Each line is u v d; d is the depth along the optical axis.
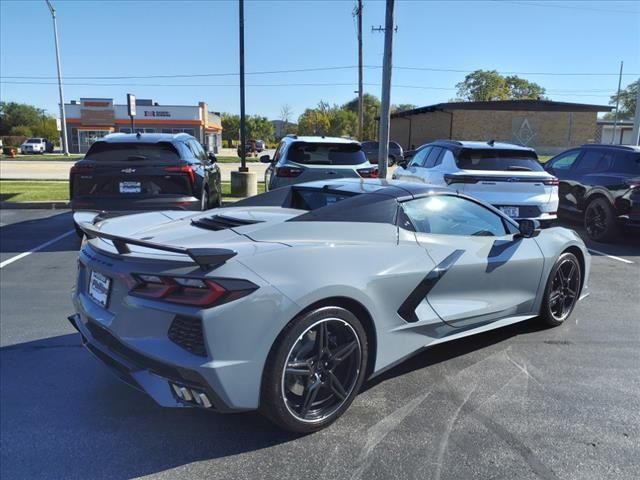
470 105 38.25
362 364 3.10
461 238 3.83
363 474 2.62
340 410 3.05
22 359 3.98
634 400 3.37
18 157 43.12
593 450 2.82
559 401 3.34
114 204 7.44
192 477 2.61
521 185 7.44
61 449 2.85
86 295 3.21
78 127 56.38
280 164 8.75
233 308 2.59
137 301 2.73
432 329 3.57
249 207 4.08
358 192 3.79
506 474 2.62
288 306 2.71
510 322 4.18
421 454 2.79
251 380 2.67
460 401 3.34
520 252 4.16
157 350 2.65
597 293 5.79
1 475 2.63
